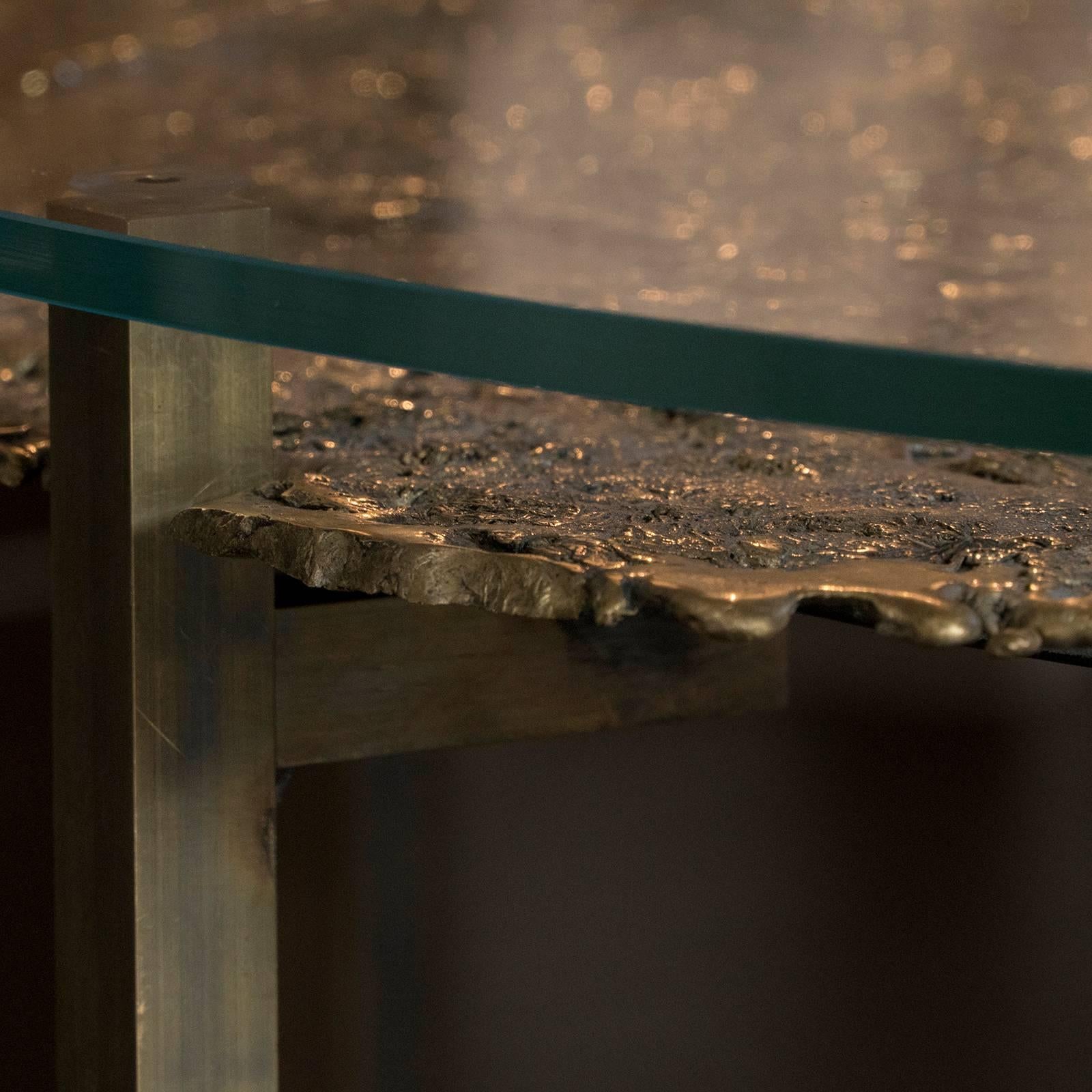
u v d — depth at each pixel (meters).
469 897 1.28
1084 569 0.93
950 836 1.25
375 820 1.24
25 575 1.28
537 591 0.93
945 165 1.15
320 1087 1.26
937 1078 1.28
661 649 1.11
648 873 1.29
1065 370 0.88
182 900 1.02
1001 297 1.02
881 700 1.25
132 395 0.98
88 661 1.01
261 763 1.03
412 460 1.00
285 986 1.23
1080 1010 1.25
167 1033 1.02
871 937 1.28
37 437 1.01
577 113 1.26
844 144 1.18
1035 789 1.25
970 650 1.23
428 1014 1.28
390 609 1.05
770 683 1.13
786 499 0.97
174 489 0.99
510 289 1.01
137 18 1.52
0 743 1.31
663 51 1.51
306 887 1.23
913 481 0.98
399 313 0.91
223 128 1.16
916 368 0.89
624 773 1.28
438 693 1.07
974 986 1.27
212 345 0.99
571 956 1.30
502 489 0.98
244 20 1.55
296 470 0.99
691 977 1.30
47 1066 1.33
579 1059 1.31
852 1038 1.29
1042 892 1.25
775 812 1.28
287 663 1.03
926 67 1.46
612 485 0.98
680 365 0.90
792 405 0.90
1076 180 1.13
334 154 1.14
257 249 0.97
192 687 1.01
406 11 1.62
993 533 0.95
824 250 1.06
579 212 1.08
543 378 0.91
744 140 1.18
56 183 1.05
